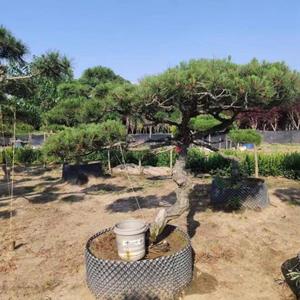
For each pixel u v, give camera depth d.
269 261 4.20
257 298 3.36
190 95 3.42
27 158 15.01
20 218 6.28
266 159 10.25
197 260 4.16
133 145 4.29
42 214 6.54
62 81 6.00
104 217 6.23
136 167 11.21
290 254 4.39
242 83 3.16
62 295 3.48
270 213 6.02
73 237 5.15
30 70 5.89
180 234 4.19
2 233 5.41
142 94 3.37
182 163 4.38
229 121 4.83
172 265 3.33
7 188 9.38
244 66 3.59
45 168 13.23
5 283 3.77
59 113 4.20
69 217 6.30
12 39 6.23
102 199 7.70
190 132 4.68
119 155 12.28
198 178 9.99
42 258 4.41
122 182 9.68
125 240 3.35
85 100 4.26
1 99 7.59
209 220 5.64
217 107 4.08
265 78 3.26
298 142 29.55
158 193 8.07
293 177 9.78
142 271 3.23
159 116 4.44
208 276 3.78
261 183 6.38
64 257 4.41
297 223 5.55
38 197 8.08
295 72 3.49
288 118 37.44
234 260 4.21
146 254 3.61
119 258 3.45
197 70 3.21
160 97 3.40
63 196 8.13
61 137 3.91
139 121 4.45
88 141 3.88
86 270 3.60
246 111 4.35
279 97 3.61
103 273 3.30
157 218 3.85
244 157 10.46
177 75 3.18
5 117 8.62
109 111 4.02
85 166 9.92
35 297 3.46
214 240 4.79
